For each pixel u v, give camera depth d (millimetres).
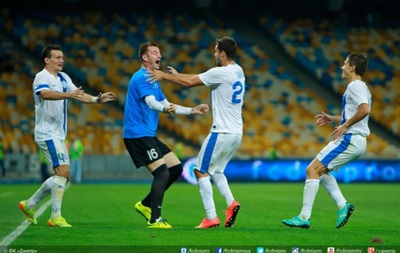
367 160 121625
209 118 135000
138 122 39938
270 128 136375
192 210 58875
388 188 102375
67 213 54562
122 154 125812
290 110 140375
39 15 149625
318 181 40562
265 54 153000
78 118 130750
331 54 153625
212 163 40250
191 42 151500
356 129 40156
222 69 39750
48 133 41344
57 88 41375
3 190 90875
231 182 119562
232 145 40188
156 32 152250
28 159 120375
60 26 148250
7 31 144750
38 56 142125
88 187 101125
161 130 132625
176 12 159000
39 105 41281
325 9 163000
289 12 162375
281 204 66938
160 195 39906
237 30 158375
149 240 34531
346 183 120438
